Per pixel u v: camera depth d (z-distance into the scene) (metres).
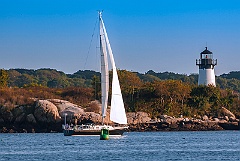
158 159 187.00
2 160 186.25
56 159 187.62
